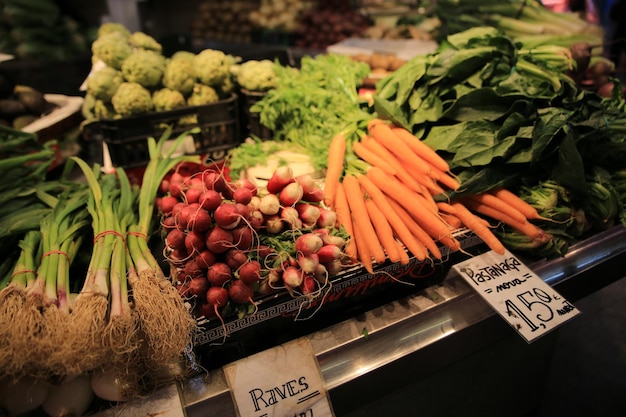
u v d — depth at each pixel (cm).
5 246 132
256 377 112
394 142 159
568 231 157
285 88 199
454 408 164
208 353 119
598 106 162
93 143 238
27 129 196
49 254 117
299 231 122
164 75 198
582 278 154
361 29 392
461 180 153
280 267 115
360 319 128
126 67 190
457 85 166
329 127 177
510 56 173
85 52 328
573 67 216
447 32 303
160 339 100
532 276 142
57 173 212
